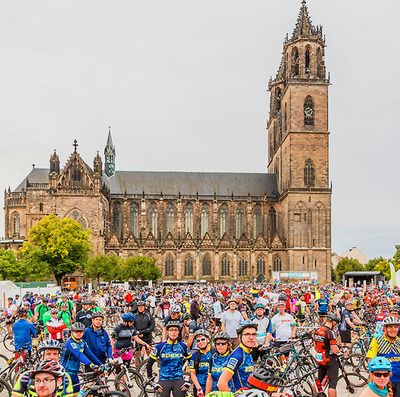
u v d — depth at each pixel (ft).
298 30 623.77
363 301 193.16
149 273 533.96
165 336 73.26
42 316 115.34
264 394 29.76
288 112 621.31
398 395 54.44
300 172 611.06
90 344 68.44
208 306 179.93
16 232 636.89
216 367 53.21
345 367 90.48
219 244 630.74
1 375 80.43
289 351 77.25
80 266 488.44
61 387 49.06
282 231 652.48
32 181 645.92
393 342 55.21
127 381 70.95
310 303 196.65
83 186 590.55
